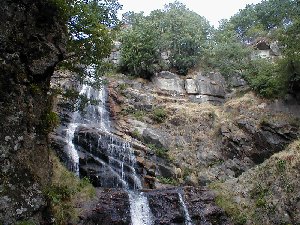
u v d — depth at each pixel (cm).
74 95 1560
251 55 3284
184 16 3453
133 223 1536
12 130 903
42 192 948
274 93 2522
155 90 2792
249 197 1777
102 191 1612
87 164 1850
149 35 2928
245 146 2277
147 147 2212
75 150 1867
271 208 1666
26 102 971
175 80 2928
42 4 1038
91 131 1992
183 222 1628
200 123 2512
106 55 1406
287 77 2367
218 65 3109
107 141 1997
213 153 2311
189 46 3134
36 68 1009
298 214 1597
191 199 1734
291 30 2256
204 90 2898
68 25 1259
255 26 4044
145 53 2855
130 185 1917
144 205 1616
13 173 876
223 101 2894
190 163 2236
